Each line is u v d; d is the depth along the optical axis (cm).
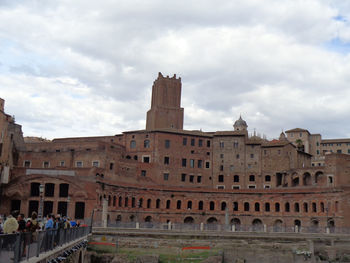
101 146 12400
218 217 12269
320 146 17938
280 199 11925
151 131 13100
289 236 7975
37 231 2762
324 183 11644
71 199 9238
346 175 11525
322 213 11056
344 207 10625
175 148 13238
